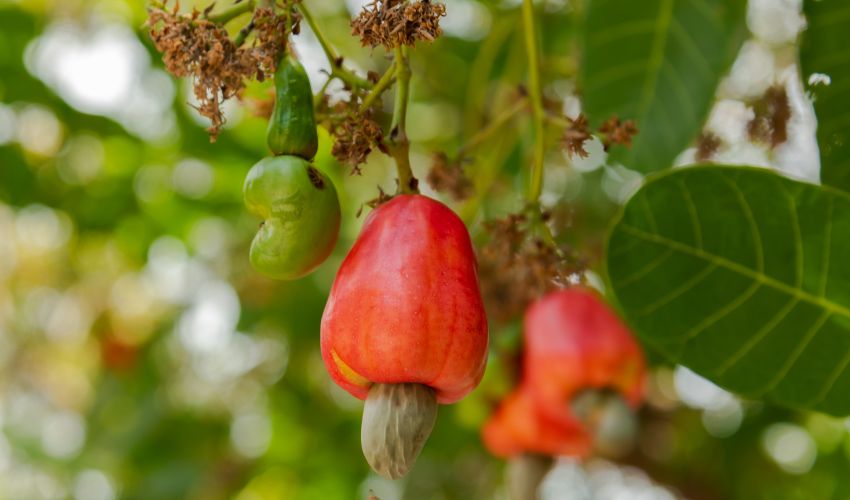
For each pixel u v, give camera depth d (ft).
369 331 1.85
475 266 1.92
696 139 2.68
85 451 4.45
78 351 5.07
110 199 3.86
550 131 2.82
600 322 2.68
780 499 3.77
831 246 2.10
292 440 4.24
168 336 4.42
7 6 3.48
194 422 4.40
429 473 4.18
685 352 2.19
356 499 4.12
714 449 3.82
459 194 2.45
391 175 3.53
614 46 2.62
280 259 1.90
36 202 3.82
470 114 3.14
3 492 4.86
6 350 5.09
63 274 4.72
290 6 1.94
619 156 2.62
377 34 1.93
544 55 3.15
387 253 1.87
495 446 3.09
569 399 2.69
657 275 2.17
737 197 2.10
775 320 2.15
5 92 3.55
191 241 4.05
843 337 2.14
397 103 2.00
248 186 1.91
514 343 2.86
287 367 4.18
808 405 2.19
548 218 2.31
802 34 2.34
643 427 3.77
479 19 3.65
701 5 2.59
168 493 4.10
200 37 1.93
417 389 1.88
